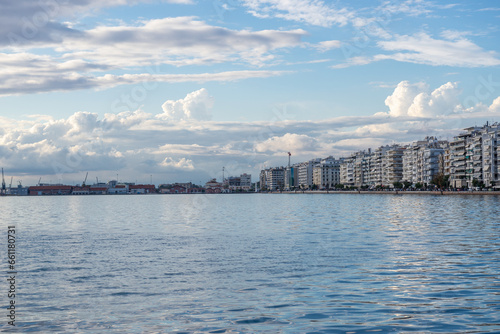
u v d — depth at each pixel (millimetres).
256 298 24188
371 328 19156
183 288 26734
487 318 20266
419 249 41188
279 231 60594
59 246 46812
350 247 43031
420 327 19203
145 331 19344
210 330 19266
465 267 32062
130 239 52844
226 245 45906
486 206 114562
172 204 193500
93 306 23172
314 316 20891
